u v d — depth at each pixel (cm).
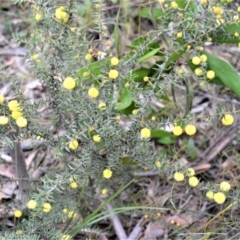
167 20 74
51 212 69
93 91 66
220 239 73
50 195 66
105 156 75
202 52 75
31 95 96
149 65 80
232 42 74
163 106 91
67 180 66
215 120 90
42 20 69
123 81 69
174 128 67
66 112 71
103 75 68
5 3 110
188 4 69
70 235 70
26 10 107
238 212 77
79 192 74
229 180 84
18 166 76
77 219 73
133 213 80
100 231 74
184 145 88
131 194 80
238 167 83
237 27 71
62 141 67
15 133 70
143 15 85
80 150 73
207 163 86
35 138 69
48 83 69
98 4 69
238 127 88
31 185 75
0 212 74
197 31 69
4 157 85
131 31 103
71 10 67
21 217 75
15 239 64
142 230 78
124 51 97
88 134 68
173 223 77
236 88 75
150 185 84
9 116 66
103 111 68
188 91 78
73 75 68
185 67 91
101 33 69
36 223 67
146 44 71
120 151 70
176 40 71
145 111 69
